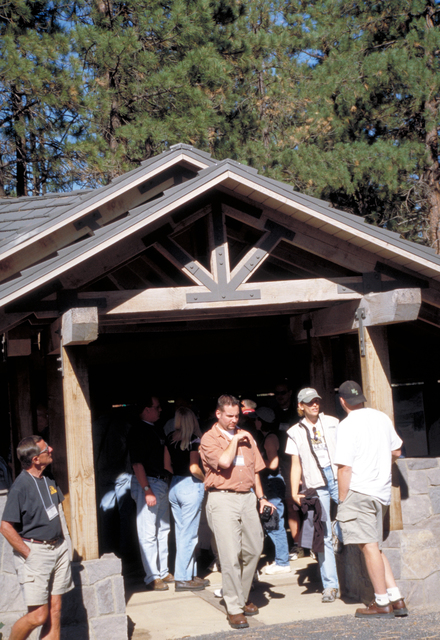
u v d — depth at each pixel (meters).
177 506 6.84
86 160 17.02
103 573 5.59
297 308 7.26
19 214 9.45
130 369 9.39
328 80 19.50
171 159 8.35
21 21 18.70
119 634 5.52
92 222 8.70
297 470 6.37
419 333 10.50
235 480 5.86
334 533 6.10
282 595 6.52
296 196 6.27
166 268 7.28
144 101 17.22
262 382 9.57
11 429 8.09
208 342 9.57
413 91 18.39
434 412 11.12
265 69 21.61
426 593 6.16
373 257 6.77
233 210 6.50
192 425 6.82
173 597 6.62
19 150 20.19
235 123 19.36
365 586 6.09
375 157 18.27
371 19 20.44
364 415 5.81
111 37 16.20
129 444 6.94
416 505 6.44
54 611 5.11
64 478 7.74
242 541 5.91
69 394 5.91
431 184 19.58
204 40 18.03
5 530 4.96
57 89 16.77
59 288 6.00
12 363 8.07
